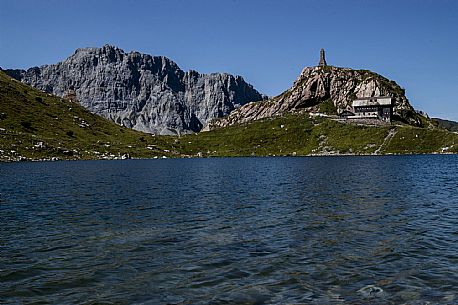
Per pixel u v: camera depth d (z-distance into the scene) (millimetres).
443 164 142125
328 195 59094
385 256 26781
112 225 37938
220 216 42531
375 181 81062
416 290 20797
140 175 107062
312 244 30109
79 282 22391
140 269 24625
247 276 23156
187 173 115188
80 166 152250
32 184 80188
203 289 21219
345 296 20125
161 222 39344
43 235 33750
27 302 19688
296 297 20047
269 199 55719
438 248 28672
